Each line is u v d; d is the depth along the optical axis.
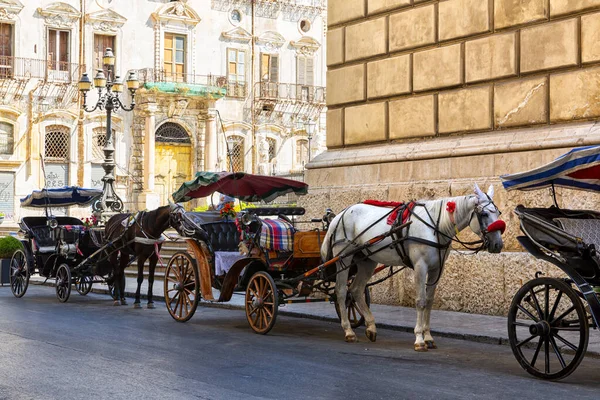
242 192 15.55
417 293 11.45
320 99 54.22
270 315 13.01
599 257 9.16
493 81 15.11
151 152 47.62
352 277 13.38
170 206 16.06
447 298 15.28
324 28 54.94
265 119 52.41
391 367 10.05
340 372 9.70
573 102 13.79
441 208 11.35
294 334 13.08
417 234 11.48
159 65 48.56
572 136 13.50
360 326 13.88
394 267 16.19
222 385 8.89
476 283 14.76
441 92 16.02
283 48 53.31
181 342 12.09
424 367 10.07
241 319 15.13
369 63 17.47
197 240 14.57
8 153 44.41
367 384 8.98
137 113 48.03
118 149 47.34
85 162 45.97
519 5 14.64
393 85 16.91
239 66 51.69
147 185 47.53
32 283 24.28
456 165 15.43
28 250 19.83
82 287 20.20
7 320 14.68
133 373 9.53
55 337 12.45
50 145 45.53
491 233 10.62
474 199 10.89
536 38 14.37
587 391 8.70
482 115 15.21
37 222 20.86
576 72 13.77
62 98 45.50
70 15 45.88
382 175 16.88
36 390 8.62
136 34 47.94
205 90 48.88
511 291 14.20
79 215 44.31
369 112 17.45
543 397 8.41
